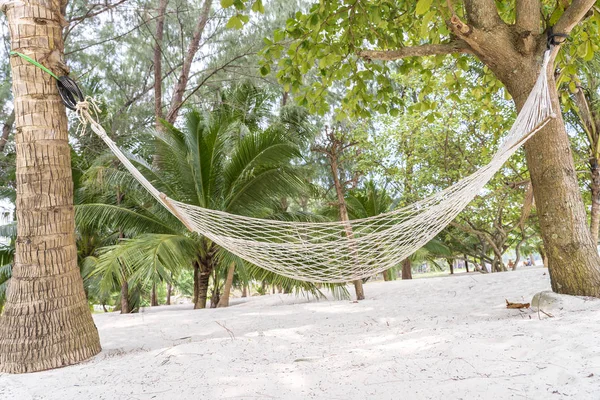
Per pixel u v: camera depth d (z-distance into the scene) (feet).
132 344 14.64
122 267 22.85
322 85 17.30
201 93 40.73
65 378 9.82
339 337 12.55
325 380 7.71
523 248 82.74
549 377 6.52
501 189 32.89
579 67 22.89
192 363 9.78
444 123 33.78
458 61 17.65
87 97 10.36
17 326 11.56
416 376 7.35
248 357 10.35
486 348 8.30
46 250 12.14
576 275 12.62
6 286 34.09
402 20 17.61
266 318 18.66
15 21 12.57
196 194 28.32
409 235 9.72
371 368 8.08
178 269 28.84
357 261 9.75
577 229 12.84
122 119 34.63
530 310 13.26
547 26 13.51
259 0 11.29
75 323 12.27
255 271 25.17
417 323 14.07
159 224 28.76
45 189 12.36
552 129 13.15
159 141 27.71
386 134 36.40
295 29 15.35
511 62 13.37
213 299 38.60
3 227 34.68
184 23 37.99
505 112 31.04
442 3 14.16
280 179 27.32
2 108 32.86
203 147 26.99
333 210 42.06
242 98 39.78
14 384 9.77
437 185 38.37
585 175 33.19
